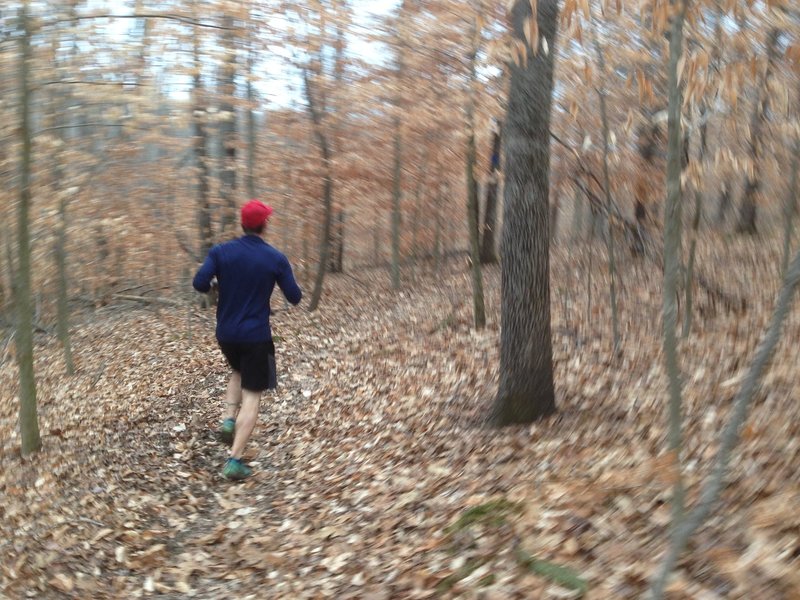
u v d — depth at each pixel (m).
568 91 8.11
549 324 6.35
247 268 5.88
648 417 5.81
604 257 14.41
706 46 5.16
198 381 9.81
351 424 7.59
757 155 8.41
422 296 16.30
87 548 4.64
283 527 5.06
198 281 5.86
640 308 10.26
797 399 5.29
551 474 4.89
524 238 6.16
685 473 4.38
